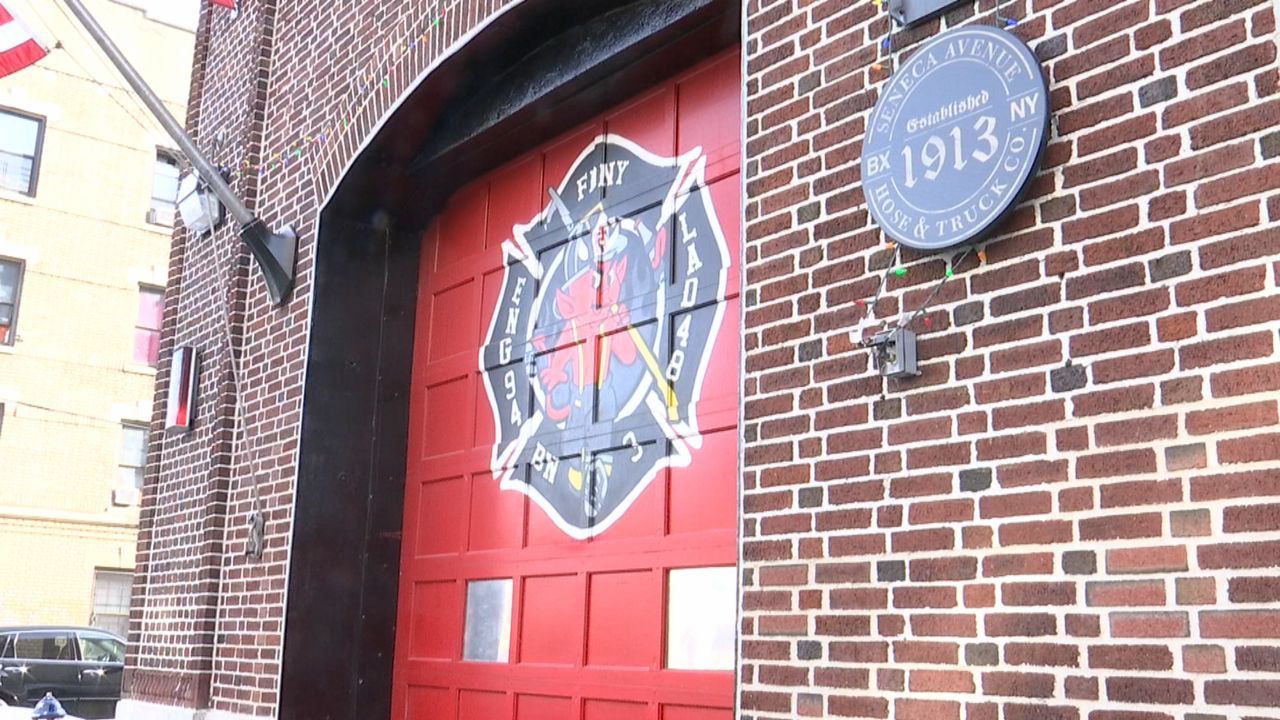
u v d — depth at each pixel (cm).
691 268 545
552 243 639
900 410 363
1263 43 296
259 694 671
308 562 677
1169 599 290
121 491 2198
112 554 2166
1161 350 303
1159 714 288
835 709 362
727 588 496
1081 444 316
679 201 559
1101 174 324
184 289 877
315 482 687
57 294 2208
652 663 523
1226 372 289
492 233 688
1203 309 297
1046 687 311
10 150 2214
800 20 424
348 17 731
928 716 337
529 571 607
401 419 721
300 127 765
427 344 724
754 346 414
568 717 563
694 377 531
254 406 748
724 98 546
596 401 588
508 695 603
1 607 2034
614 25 569
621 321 579
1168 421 298
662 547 529
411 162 705
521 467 629
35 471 2123
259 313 766
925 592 345
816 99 411
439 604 669
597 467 577
